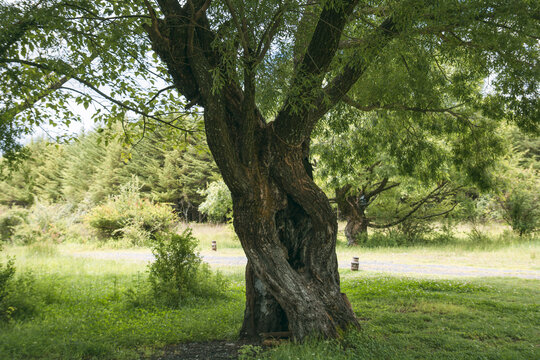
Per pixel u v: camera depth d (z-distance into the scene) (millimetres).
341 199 22609
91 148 50625
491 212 23422
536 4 5859
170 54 5359
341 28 5062
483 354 5039
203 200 42938
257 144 5855
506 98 7027
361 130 10336
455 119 9812
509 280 11539
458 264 15547
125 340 5715
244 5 5027
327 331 5445
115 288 9805
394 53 5930
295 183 5781
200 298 8977
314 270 5848
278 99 5633
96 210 25406
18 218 24281
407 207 23000
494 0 5672
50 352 5027
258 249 5664
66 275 12242
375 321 6871
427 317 7133
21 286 7906
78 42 6742
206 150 8523
